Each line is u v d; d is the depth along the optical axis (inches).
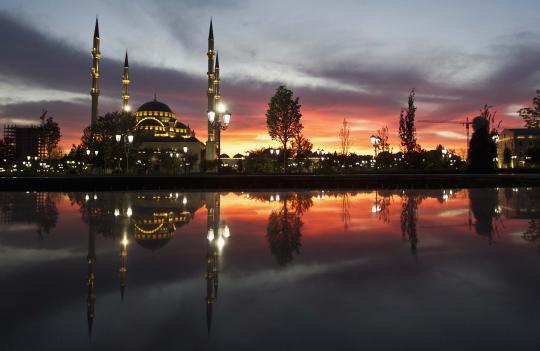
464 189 923.4
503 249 237.0
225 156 5349.4
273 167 2687.0
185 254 229.0
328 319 131.0
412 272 187.2
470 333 119.3
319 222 357.1
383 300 148.6
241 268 197.3
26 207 495.8
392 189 973.8
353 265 201.8
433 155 2445.9
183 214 422.9
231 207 496.4
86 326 126.3
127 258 219.0
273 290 161.9
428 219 372.2
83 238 280.1
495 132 1807.3
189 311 139.0
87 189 1047.0
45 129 3772.1
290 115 2038.6
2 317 133.8
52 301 150.0
